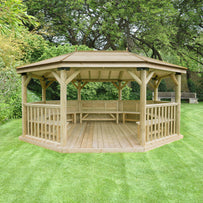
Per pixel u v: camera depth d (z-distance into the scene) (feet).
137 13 49.32
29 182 9.52
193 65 65.67
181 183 9.47
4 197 8.23
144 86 13.80
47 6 55.16
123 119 25.49
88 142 15.55
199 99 65.10
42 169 11.02
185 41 59.06
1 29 18.67
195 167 11.41
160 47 59.11
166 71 16.15
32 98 31.91
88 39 66.28
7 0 15.87
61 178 9.93
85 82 27.43
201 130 21.90
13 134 19.69
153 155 13.33
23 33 36.88
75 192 8.61
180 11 54.80
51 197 8.22
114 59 13.75
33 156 13.08
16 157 12.92
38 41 39.96
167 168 11.22
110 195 8.37
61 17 56.65
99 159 12.46
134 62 13.32
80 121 25.34
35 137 16.39
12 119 28.04
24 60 37.81
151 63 13.73
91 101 25.91
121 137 17.38
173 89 69.36
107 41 63.26
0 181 9.63
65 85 13.76
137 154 13.48
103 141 15.88
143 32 55.72
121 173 10.53
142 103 14.06
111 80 27.91
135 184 9.34
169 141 16.51
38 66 14.79
